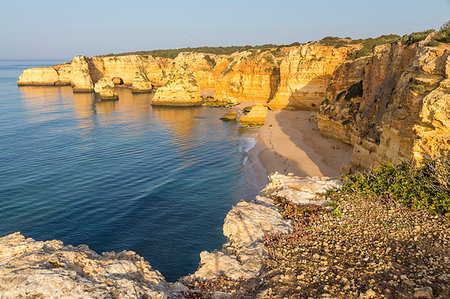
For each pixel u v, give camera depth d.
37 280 7.55
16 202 30.47
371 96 33.69
